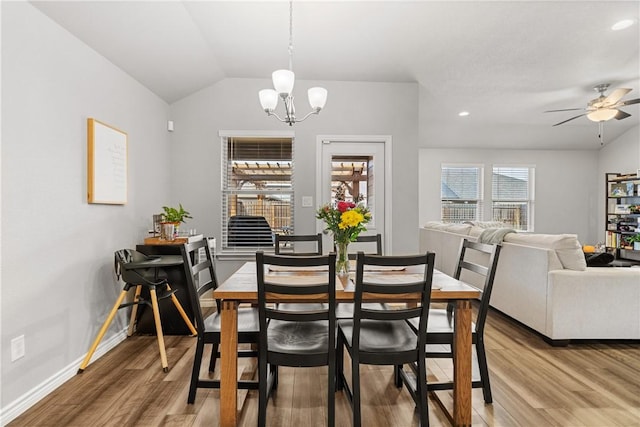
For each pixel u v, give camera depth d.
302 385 2.23
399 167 4.14
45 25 2.14
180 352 2.73
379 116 4.13
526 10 2.66
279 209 4.17
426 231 6.07
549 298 2.82
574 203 7.40
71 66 2.38
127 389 2.16
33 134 2.04
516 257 3.27
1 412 1.81
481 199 7.32
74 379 2.29
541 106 5.18
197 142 4.05
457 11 2.68
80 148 2.48
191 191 4.05
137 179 3.30
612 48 3.28
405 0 2.53
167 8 2.51
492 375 2.33
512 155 7.34
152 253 3.14
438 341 1.88
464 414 1.78
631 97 4.85
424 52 3.37
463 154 7.30
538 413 1.90
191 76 3.64
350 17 2.76
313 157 4.11
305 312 1.66
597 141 7.03
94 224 2.64
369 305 2.64
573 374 2.35
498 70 3.81
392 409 1.96
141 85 3.38
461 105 5.15
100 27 2.43
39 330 2.08
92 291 2.60
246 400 2.07
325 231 3.10
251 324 2.05
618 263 5.11
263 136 4.08
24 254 1.98
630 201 6.53
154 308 2.54
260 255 1.63
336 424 1.82
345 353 2.81
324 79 4.06
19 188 1.94
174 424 1.81
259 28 2.92
